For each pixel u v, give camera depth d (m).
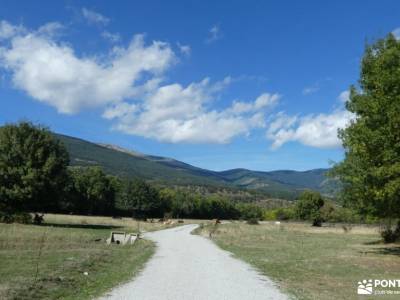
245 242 43.06
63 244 32.12
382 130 23.47
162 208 144.75
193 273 19.75
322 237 52.62
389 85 24.06
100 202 116.12
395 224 45.84
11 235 34.72
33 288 14.19
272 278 18.70
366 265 24.08
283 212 142.12
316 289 16.23
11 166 58.62
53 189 60.53
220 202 172.50
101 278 17.66
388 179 23.66
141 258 26.48
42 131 61.31
